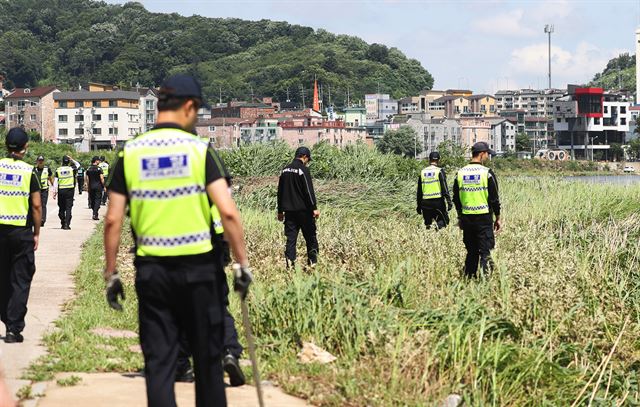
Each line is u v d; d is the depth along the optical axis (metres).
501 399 6.72
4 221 7.76
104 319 8.82
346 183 26.27
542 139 181.50
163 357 4.43
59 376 6.47
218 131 147.00
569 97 153.25
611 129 153.38
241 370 6.24
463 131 159.38
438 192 16.58
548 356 7.75
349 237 13.02
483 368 7.00
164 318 4.45
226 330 6.25
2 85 190.75
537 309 8.60
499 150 162.25
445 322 7.71
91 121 141.50
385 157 30.39
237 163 30.34
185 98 4.54
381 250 11.86
